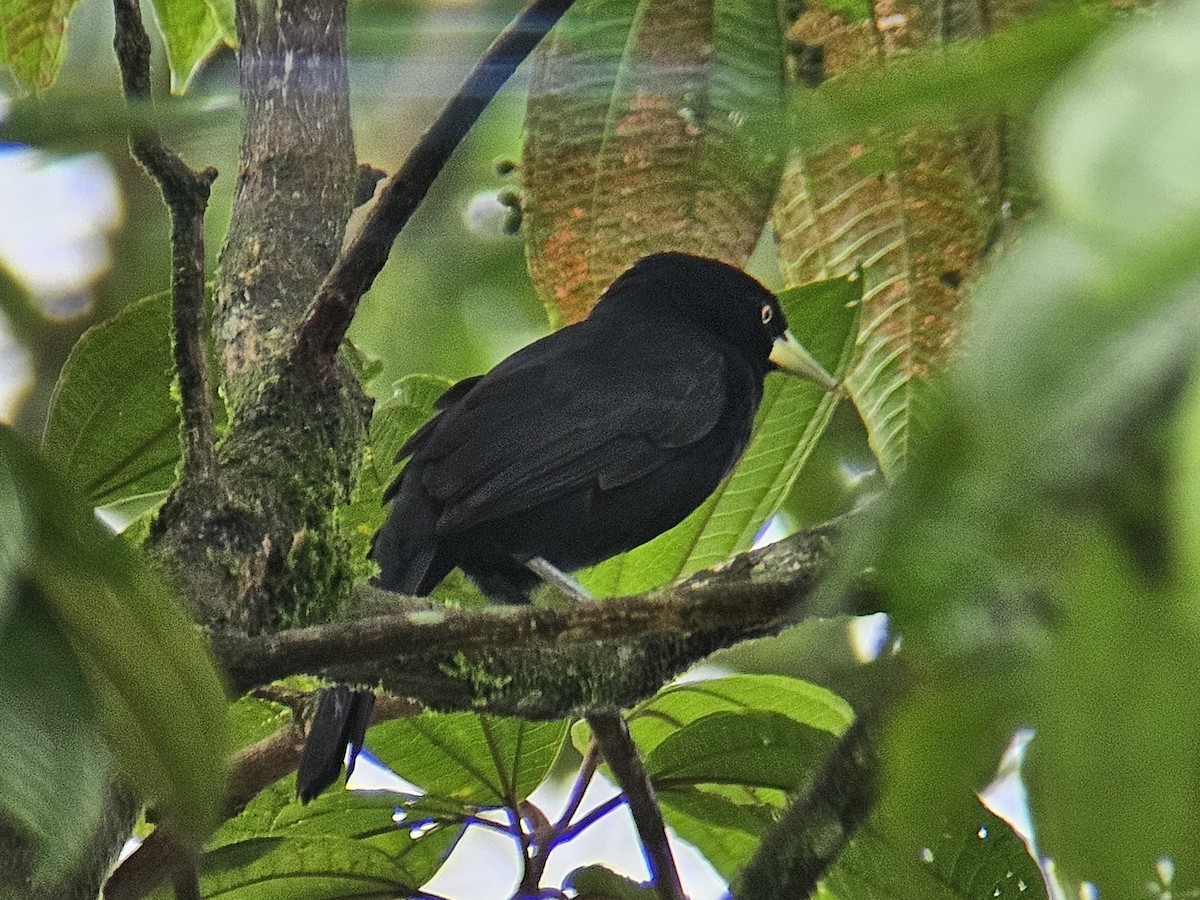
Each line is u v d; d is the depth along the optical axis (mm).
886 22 4840
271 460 5012
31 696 1429
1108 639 1288
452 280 12109
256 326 5590
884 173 5430
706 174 5203
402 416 7707
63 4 7305
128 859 5223
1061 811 1289
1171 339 1117
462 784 6238
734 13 4727
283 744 6160
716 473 10289
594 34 4672
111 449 5734
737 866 6637
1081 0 2205
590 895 5637
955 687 1399
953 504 1289
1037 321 1143
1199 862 1247
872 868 5395
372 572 7141
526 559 9633
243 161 6059
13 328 11648
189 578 4586
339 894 6047
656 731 6609
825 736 5969
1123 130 1140
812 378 7492
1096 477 1206
